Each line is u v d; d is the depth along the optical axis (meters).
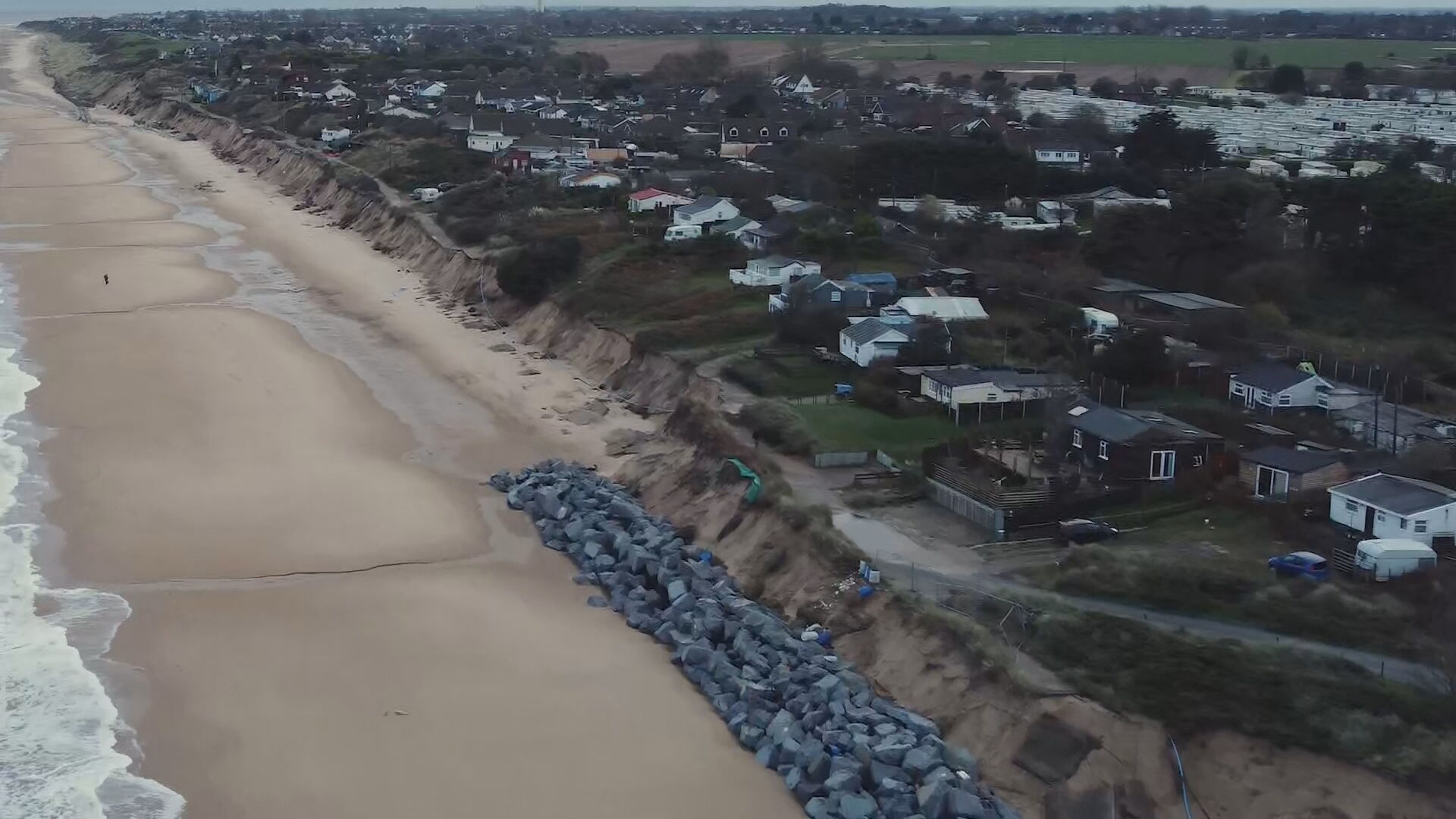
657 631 33.72
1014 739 26.58
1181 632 28.47
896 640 30.38
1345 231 66.44
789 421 43.91
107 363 55.59
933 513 37.28
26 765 27.17
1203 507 36.69
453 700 30.33
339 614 34.34
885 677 29.80
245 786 26.84
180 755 27.83
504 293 66.06
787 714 28.84
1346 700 25.69
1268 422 44.53
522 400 52.75
